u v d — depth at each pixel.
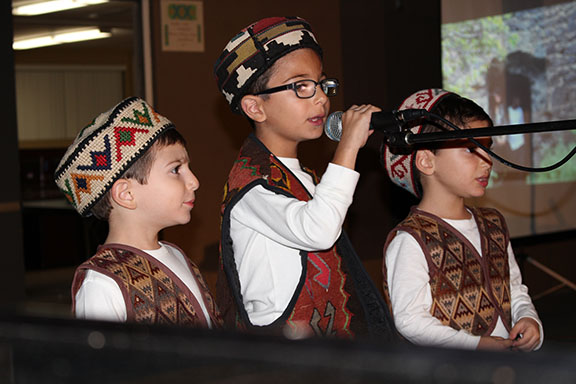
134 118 1.38
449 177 1.64
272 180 1.53
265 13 5.11
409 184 1.76
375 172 5.23
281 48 1.56
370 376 0.48
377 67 5.23
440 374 0.46
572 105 5.11
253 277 1.52
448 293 1.59
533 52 4.95
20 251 4.39
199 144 4.91
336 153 1.44
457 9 4.81
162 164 1.39
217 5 4.96
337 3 5.37
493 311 1.63
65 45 11.01
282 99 1.56
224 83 1.65
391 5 5.11
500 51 4.87
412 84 5.05
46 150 10.98
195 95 4.90
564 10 5.03
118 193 1.36
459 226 1.66
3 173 4.34
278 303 1.49
